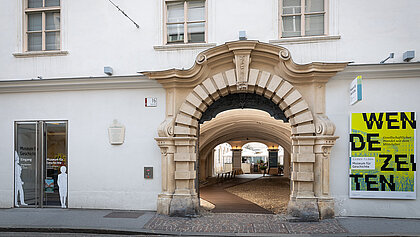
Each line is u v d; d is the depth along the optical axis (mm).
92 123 9297
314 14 8789
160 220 7973
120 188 9047
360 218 7988
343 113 8273
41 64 9609
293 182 8336
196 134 8992
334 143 8156
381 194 8016
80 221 7859
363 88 8273
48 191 9477
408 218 7953
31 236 7066
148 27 9203
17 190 9625
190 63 8922
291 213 8086
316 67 7984
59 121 9508
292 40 8539
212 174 25219
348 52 8344
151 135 8969
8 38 9828
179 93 8844
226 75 8516
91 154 9242
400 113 8078
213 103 9086
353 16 8391
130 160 9039
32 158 9609
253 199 11773
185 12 9273
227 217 8367
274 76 8375
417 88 8102
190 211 8367
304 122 8164
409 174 7969
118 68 9258
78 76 9422
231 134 19422
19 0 9875
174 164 8672
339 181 8195
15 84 9492
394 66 8008
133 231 7141
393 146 8055
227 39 8828
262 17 8727
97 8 9453
